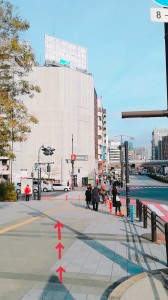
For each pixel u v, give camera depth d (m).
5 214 19.23
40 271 7.65
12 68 17.77
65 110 77.25
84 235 12.23
